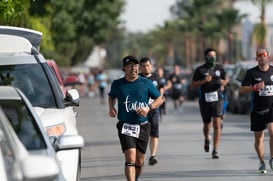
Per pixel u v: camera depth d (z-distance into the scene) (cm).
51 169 1223
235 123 5012
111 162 3067
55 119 1866
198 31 16812
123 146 2127
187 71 9900
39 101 2030
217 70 3011
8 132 1323
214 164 2931
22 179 1209
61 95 2078
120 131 2128
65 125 1877
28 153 1321
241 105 5906
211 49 3003
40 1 6356
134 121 2125
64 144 1508
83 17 8575
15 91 1576
